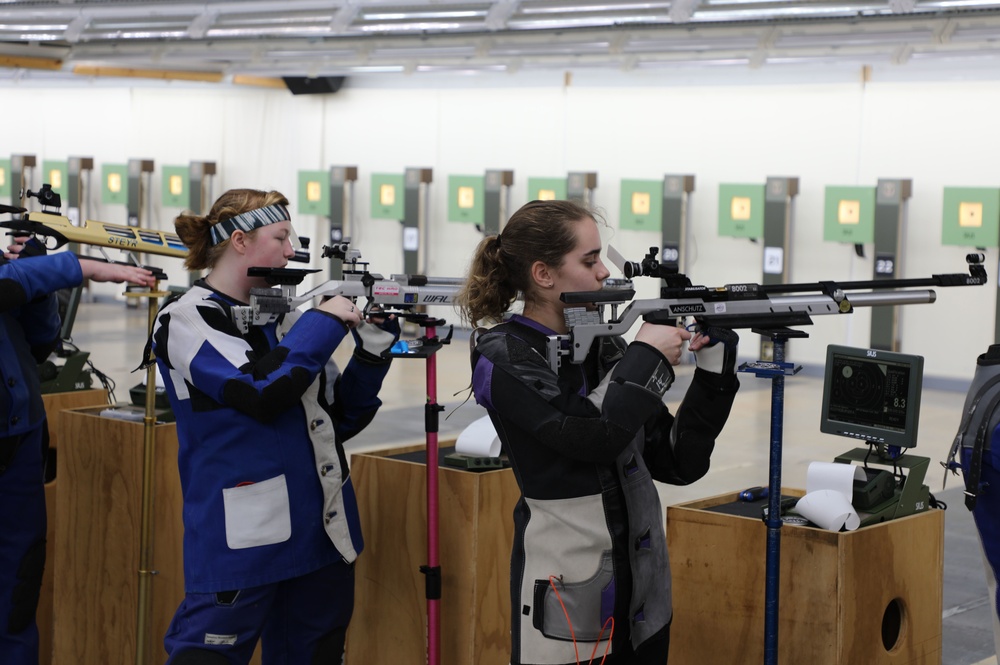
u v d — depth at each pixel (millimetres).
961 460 2404
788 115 8859
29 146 13258
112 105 12570
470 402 7539
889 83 8445
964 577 4105
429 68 8930
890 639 2486
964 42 6684
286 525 2209
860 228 8367
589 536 1809
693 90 9227
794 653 2287
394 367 9070
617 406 1736
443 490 2582
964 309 8297
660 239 9492
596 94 9680
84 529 3070
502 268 1926
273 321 2330
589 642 1809
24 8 7855
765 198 8727
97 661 3070
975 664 3252
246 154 11680
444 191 10539
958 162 8250
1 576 2688
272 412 2121
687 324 1914
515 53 7891
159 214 12367
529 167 10094
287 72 9727
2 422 2611
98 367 8336
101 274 2635
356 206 11062
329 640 2326
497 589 2596
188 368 2168
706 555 2416
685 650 2457
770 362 1997
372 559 2711
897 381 2486
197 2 7332
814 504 2311
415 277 2348
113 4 7570
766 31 6977
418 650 2639
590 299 1773
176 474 2924
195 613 2201
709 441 1934
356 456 2736
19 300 2494
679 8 5965
